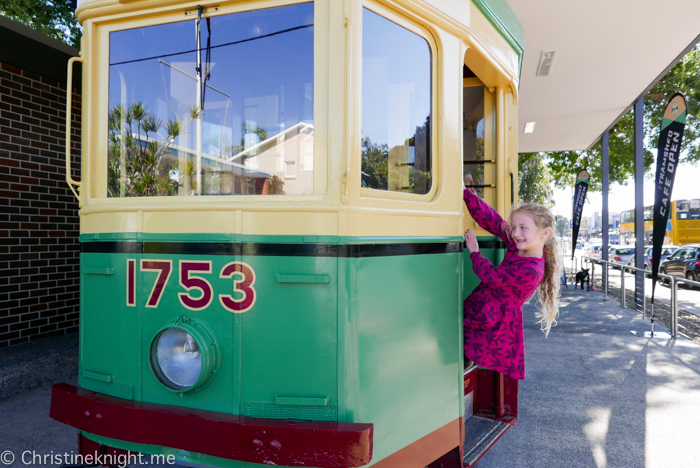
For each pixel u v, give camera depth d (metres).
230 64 1.91
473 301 2.38
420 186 2.12
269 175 1.86
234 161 1.91
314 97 1.79
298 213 1.75
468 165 3.14
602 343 5.83
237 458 1.64
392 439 1.89
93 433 1.88
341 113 1.75
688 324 6.93
